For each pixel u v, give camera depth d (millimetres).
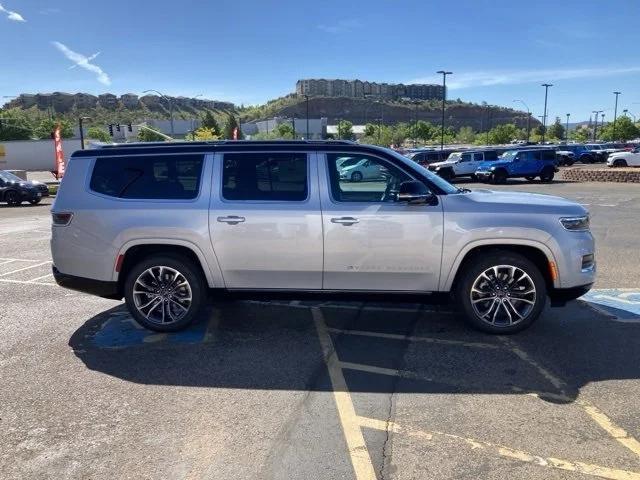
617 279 7383
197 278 5199
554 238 4887
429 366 4480
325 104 196375
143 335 5316
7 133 97000
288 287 5125
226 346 5000
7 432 3512
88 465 3133
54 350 4945
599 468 3043
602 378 4211
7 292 7133
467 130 127125
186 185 5168
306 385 4164
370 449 3254
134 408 3818
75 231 5188
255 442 3350
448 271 4969
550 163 31609
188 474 3029
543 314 5805
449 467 3066
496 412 3693
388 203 4977
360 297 5109
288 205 5008
